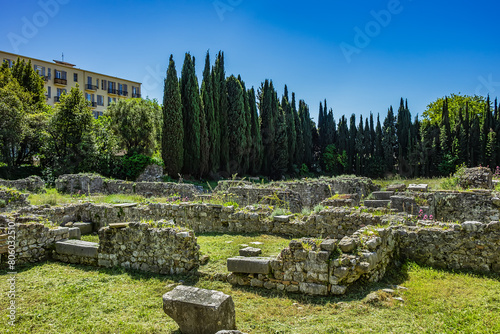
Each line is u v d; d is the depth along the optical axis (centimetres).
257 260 615
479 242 662
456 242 684
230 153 3959
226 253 774
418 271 667
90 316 518
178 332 466
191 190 2111
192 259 693
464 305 504
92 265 771
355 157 5894
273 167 4594
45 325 490
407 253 728
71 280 669
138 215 1223
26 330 473
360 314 493
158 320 505
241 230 1041
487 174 1536
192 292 473
